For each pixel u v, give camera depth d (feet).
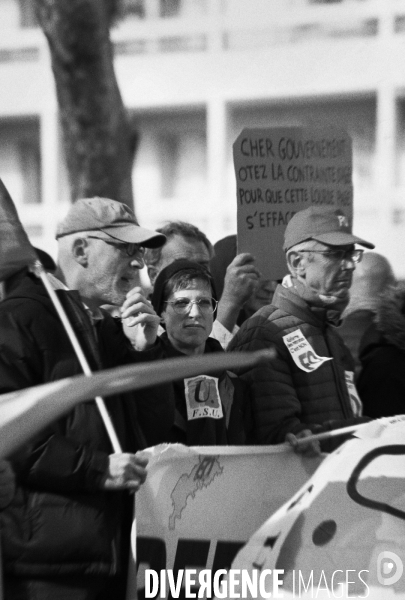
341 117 81.87
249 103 82.07
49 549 15.12
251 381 20.36
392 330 22.36
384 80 77.92
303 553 16.30
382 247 77.00
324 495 16.84
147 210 81.92
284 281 22.11
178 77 82.23
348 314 30.42
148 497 16.97
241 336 21.30
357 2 79.20
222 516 17.71
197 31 82.33
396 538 16.26
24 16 88.53
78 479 15.29
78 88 37.35
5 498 14.47
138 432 17.26
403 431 17.90
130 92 82.94
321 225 21.53
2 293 17.02
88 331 16.53
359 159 81.66
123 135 38.45
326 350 21.27
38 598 15.07
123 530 16.60
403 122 80.23
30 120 88.99
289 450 18.65
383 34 78.18
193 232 24.49
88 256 18.61
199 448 17.49
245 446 18.08
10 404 10.82
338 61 78.84
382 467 17.10
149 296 24.38
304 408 20.54
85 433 15.89
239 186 25.11
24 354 15.61
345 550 16.24
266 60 80.38
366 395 22.43
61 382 10.68
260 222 25.23
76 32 36.70
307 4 82.74
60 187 86.28
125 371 10.59
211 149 81.66
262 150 25.36
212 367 10.80
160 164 86.94
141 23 83.20
